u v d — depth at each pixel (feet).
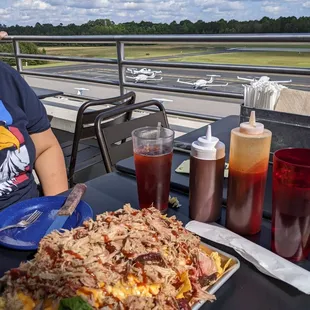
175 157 3.77
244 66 6.79
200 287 1.74
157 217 2.04
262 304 1.75
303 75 6.07
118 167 3.52
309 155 2.15
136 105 4.90
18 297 1.57
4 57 11.40
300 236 2.02
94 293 1.51
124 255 1.67
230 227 2.39
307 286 1.82
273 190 2.10
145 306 1.52
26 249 2.20
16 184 3.87
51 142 4.35
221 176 2.43
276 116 3.39
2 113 3.73
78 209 2.69
